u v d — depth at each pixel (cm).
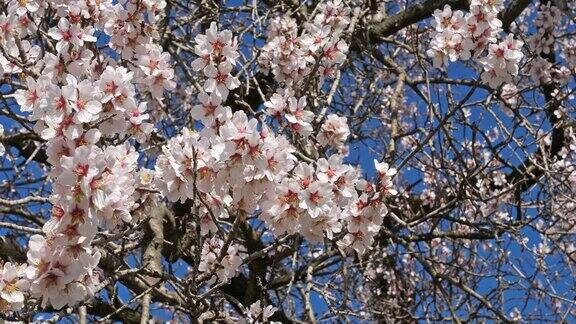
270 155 249
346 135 345
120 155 250
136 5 341
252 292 510
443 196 523
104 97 264
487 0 361
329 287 443
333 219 266
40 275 229
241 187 254
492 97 502
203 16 566
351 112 609
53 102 234
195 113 277
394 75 607
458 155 473
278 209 255
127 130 292
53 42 397
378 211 278
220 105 278
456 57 367
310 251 494
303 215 262
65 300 234
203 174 259
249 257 292
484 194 560
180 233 462
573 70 555
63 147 233
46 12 383
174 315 615
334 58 387
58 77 316
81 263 231
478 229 490
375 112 627
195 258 288
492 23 363
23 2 331
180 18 554
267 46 401
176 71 614
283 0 559
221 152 246
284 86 434
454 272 629
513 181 585
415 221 466
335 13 409
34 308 247
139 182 301
